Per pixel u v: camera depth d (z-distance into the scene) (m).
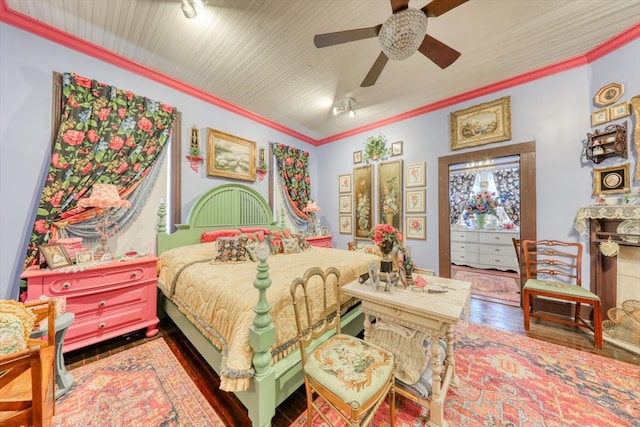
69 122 2.15
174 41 2.26
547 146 2.75
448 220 3.52
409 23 1.52
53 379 1.11
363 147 4.49
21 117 2.01
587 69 2.52
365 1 1.84
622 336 2.16
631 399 1.48
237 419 1.36
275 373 1.26
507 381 1.66
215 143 3.36
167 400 1.50
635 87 2.16
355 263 2.48
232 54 2.45
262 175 4.08
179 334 2.35
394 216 4.04
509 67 2.72
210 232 3.14
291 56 2.48
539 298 2.82
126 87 2.56
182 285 2.09
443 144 3.55
